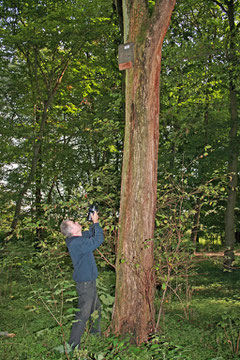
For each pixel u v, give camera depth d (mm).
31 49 13312
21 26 11391
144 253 3986
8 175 13102
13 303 5984
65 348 3287
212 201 4941
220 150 13281
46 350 3758
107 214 5074
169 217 4613
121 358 3299
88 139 14469
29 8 12289
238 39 12234
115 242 5027
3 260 6500
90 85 16078
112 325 4070
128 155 4074
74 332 3664
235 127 13805
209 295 8305
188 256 5227
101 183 5828
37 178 14180
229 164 13539
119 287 4039
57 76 14422
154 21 3883
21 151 13305
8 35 11969
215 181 13672
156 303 6262
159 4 3885
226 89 14742
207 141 14055
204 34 13812
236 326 4754
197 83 12625
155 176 4102
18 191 12484
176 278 5438
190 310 6066
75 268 3891
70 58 13336
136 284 3965
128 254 4008
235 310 5961
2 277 7398
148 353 3459
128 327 3932
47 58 14172
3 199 11508
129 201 4043
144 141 4000
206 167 13438
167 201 5074
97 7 11680
